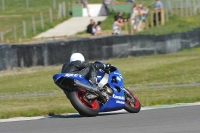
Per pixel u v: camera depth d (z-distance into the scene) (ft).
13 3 502.79
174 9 429.38
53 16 433.07
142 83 192.65
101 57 259.80
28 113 109.60
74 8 427.33
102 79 106.32
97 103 103.60
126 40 272.31
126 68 226.99
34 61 236.63
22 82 200.23
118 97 106.52
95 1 478.18
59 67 240.73
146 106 121.39
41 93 173.78
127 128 84.17
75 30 374.63
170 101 126.00
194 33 310.45
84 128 85.71
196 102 125.90
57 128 86.84
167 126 85.05
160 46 287.28
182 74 204.95
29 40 323.37
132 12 356.38
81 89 101.86
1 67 226.99
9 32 389.19
